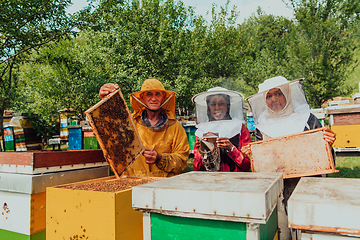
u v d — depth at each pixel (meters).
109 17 6.65
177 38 12.89
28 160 1.65
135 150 1.94
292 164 1.72
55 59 7.90
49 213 1.42
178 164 2.29
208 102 2.50
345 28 11.12
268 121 2.32
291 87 2.21
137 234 1.33
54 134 8.34
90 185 1.55
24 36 5.35
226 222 0.89
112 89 2.03
